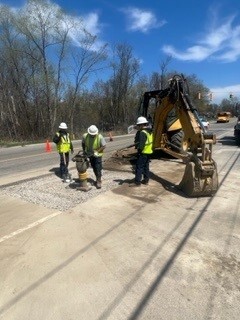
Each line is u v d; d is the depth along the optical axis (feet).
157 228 17.60
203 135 23.34
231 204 21.97
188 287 12.09
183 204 21.91
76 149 61.00
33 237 16.20
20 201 22.16
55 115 113.50
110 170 33.55
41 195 23.65
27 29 102.01
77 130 132.16
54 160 43.88
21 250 14.79
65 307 10.89
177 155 31.55
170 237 16.43
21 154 53.57
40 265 13.50
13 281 12.32
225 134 92.32
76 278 12.58
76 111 146.51
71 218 18.92
